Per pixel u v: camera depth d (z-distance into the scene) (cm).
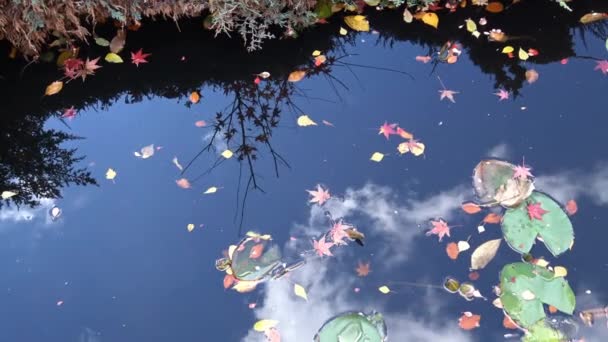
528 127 210
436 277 178
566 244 178
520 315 165
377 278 179
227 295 179
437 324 168
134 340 173
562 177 196
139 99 231
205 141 217
